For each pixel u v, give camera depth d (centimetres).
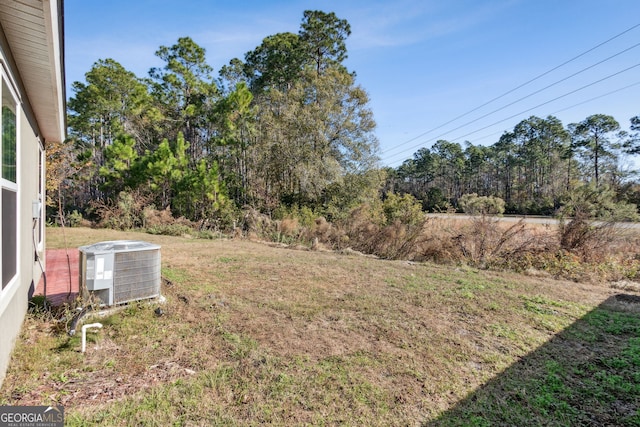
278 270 639
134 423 192
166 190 1709
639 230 853
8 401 204
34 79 333
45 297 361
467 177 4612
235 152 1911
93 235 1082
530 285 567
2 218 238
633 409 228
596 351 318
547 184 3844
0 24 233
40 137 529
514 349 319
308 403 222
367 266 710
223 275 577
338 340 326
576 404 233
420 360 291
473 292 513
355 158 1892
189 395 223
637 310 442
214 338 313
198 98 2275
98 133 2355
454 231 907
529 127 4109
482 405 229
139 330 316
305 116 1788
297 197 1828
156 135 2342
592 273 655
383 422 207
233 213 1509
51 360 254
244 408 213
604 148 3309
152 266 379
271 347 302
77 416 195
